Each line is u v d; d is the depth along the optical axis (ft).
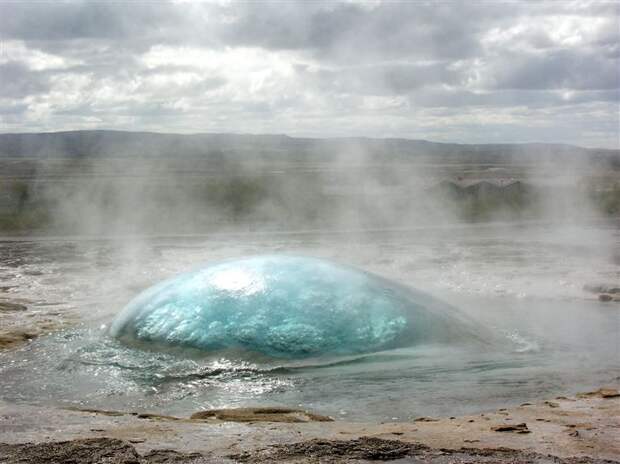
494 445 21.61
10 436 22.50
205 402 28.53
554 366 33.53
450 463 19.90
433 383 30.48
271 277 37.06
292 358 33.19
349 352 33.60
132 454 20.16
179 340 35.01
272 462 19.80
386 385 30.22
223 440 22.06
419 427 23.97
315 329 34.40
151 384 30.73
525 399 28.73
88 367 32.94
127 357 34.14
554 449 21.31
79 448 20.65
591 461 20.16
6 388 30.14
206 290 37.17
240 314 35.35
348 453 20.52
